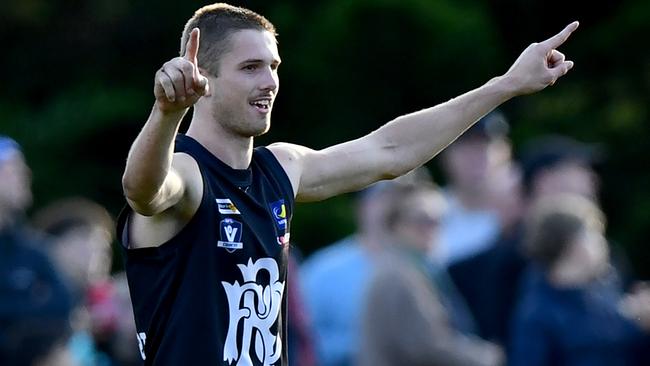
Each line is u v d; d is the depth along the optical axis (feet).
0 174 100.07
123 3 194.80
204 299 54.44
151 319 55.11
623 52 189.16
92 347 106.32
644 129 187.42
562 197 99.35
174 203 53.52
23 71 194.59
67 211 106.63
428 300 92.84
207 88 49.32
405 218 94.43
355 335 99.45
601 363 94.22
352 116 185.78
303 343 99.71
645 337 96.68
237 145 56.18
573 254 94.58
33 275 98.73
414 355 91.66
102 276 114.73
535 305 94.68
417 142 62.23
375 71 184.96
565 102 188.65
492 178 112.98
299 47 185.06
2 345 95.96
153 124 49.93
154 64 194.08
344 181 60.75
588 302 94.89
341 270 104.78
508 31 191.31
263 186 57.21
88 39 195.52
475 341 99.25
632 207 184.75
